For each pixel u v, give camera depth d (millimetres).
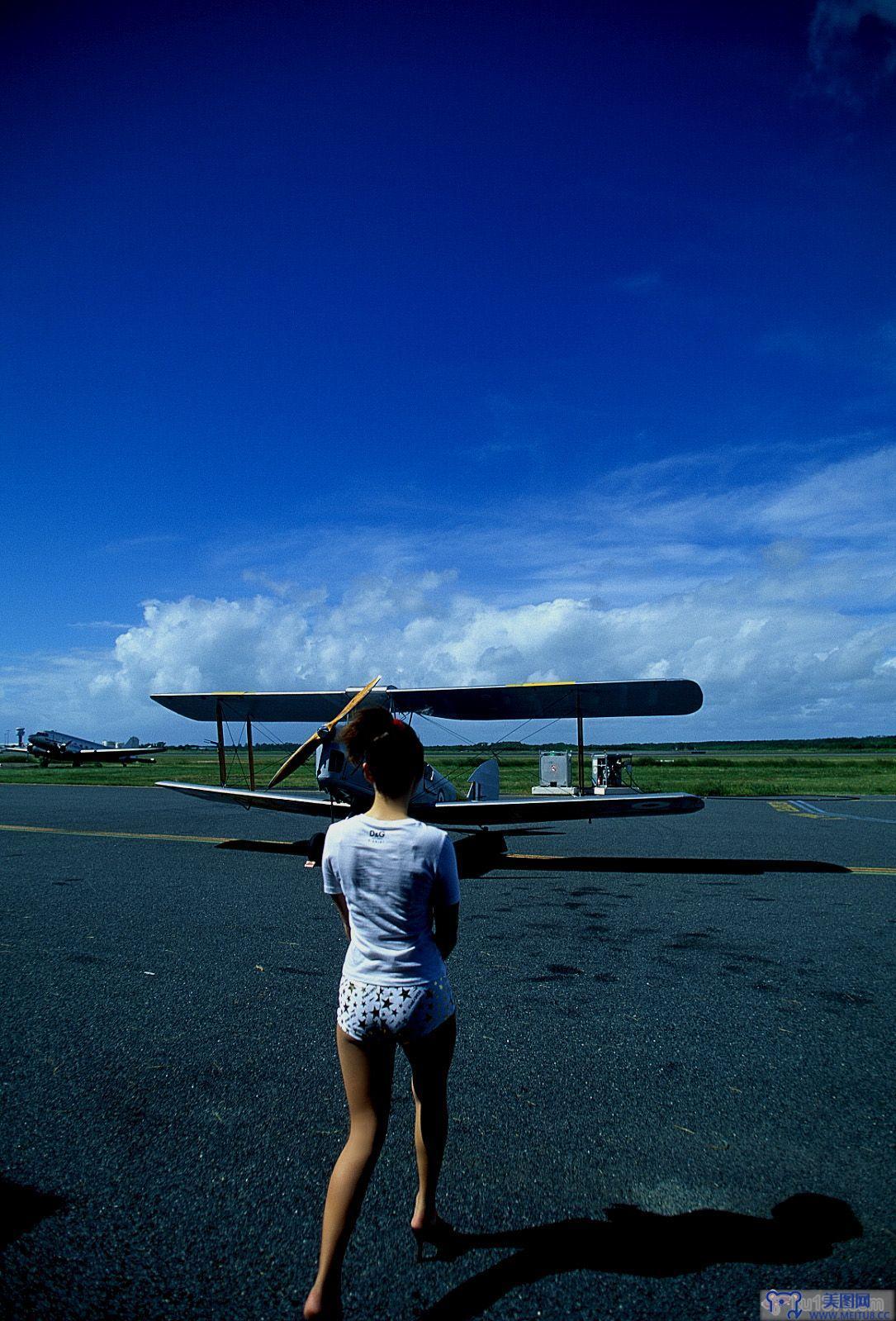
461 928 5352
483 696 10117
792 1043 3223
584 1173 2232
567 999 3807
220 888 6785
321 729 8250
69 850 9281
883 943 4871
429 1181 1855
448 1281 1779
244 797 9484
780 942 4918
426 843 1773
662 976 4191
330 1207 1596
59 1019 3486
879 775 28719
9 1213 2021
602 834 11453
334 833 1865
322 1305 1517
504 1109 2637
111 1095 2727
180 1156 2318
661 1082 2844
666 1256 1865
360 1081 1730
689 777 27203
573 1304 1702
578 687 9617
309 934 5105
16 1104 2646
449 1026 1805
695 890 6797
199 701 10867
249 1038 3270
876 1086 2805
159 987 3977
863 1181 2184
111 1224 1983
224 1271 1809
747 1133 2459
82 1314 1650
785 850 9398
